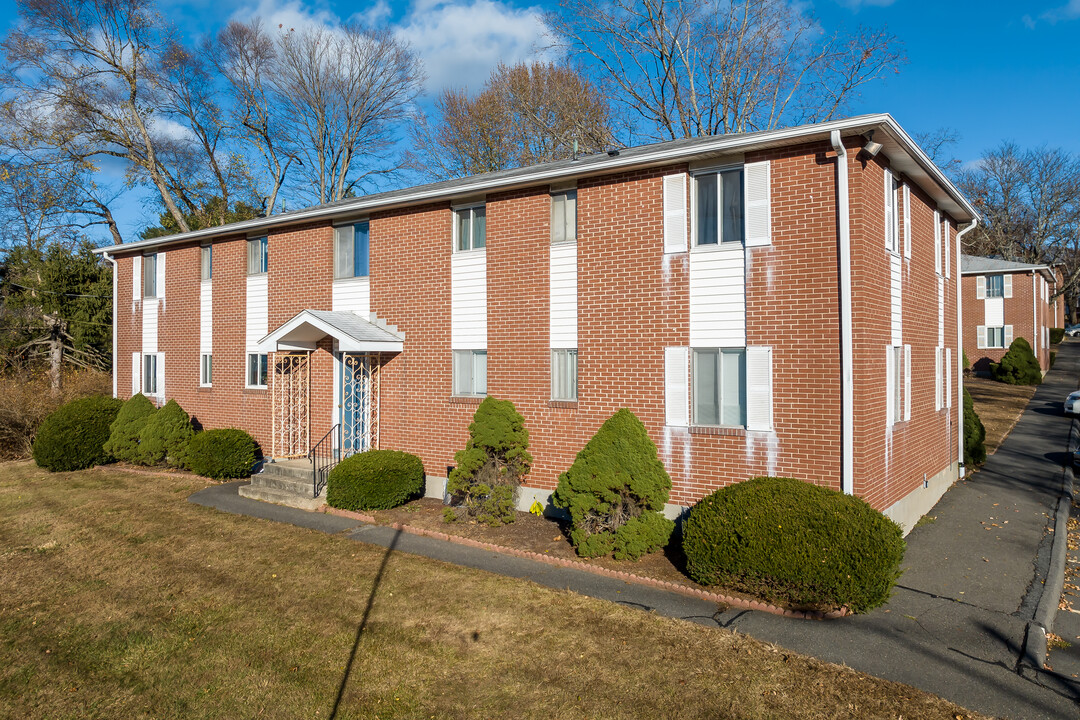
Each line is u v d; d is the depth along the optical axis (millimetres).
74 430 17688
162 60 33250
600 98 34906
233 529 11828
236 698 6312
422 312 14492
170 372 19922
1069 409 23750
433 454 14297
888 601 8523
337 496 13000
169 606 8430
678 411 11266
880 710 5988
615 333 11930
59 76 29953
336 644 7363
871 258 10195
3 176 28969
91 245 32812
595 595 8719
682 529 10336
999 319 36781
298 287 16594
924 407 13211
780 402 10336
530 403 12930
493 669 6797
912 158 11125
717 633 7566
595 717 5934
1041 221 52531
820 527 8094
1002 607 8367
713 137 13594
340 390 15875
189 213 36719
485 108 37219
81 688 6516
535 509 12523
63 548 10836
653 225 11562
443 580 9266
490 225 13508
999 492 14539
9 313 29594
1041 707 6055
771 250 10445
